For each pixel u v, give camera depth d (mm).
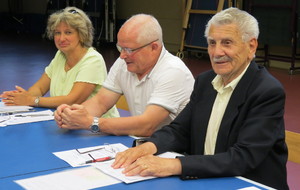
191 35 9836
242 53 1827
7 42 13188
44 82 3348
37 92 3285
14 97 2951
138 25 2322
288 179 3434
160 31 2393
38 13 15688
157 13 11438
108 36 12352
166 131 2047
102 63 3158
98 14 12500
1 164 1792
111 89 2662
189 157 1695
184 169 1641
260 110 1766
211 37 1848
